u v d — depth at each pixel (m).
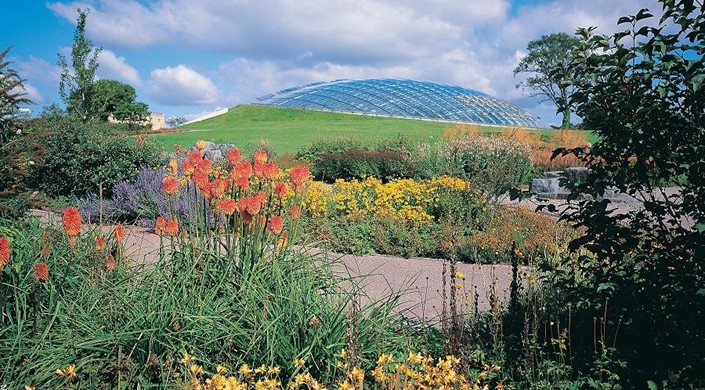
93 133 16.95
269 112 81.88
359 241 11.44
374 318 4.81
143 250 7.23
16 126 9.58
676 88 4.33
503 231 11.65
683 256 4.40
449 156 23.70
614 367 4.49
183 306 4.46
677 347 4.50
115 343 4.15
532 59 74.75
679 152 4.44
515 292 5.34
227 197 5.68
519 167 21.47
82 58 27.31
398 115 78.62
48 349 4.07
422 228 12.70
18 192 8.91
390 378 3.88
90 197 15.76
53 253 4.86
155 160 17.38
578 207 4.93
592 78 4.52
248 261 4.99
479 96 84.75
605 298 4.64
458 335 4.36
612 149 4.70
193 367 3.81
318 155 29.39
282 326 4.41
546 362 4.48
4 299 4.42
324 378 4.20
